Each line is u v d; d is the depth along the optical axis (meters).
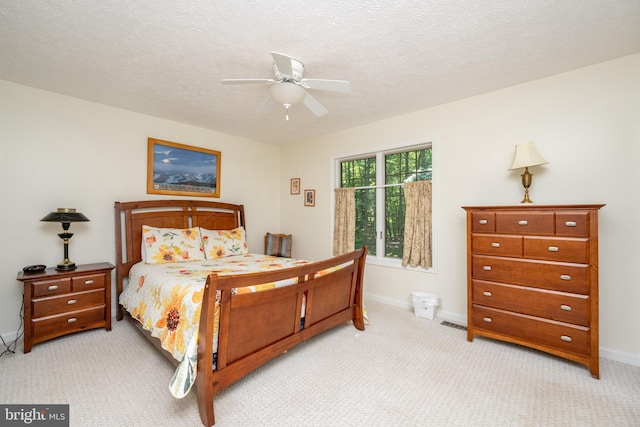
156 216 3.58
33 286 2.47
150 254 3.22
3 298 2.66
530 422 1.65
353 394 1.91
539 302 2.31
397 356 2.42
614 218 2.35
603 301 2.39
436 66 2.42
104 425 1.62
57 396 1.87
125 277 3.37
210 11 1.72
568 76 2.53
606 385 1.99
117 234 3.25
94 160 3.18
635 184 2.27
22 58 2.26
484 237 2.60
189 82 2.68
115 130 3.32
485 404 1.81
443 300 3.32
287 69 1.89
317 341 2.71
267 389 1.96
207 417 1.61
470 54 2.23
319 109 2.54
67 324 2.65
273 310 2.08
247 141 4.74
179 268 2.93
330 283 2.62
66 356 2.38
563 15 1.78
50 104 2.89
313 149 4.69
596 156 2.42
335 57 2.26
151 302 2.45
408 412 1.74
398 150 3.75
